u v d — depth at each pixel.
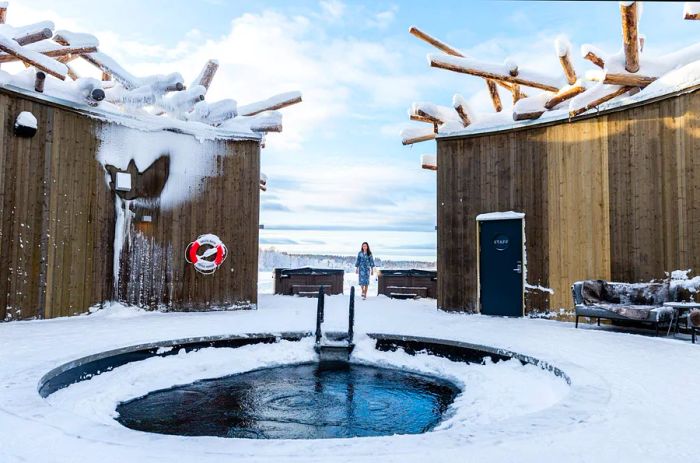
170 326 7.79
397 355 7.30
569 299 9.02
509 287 9.83
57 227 8.59
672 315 6.82
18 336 6.61
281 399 5.31
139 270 9.80
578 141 9.05
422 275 15.21
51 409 3.22
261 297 14.57
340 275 16.23
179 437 2.72
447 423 4.45
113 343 6.15
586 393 3.78
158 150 10.12
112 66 9.42
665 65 7.91
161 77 9.84
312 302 12.82
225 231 10.73
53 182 8.56
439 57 9.33
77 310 8.87
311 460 2.37
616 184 8.47
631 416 3.21
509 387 5.46
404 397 5.45
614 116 8.57
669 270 7.65
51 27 7.95
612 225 8.48
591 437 2.78
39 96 8.33
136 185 9.83
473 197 10.45
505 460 2.42
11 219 7.97
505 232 9.97
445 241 10.80
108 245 9.44
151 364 6.21
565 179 9.20
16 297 8.00
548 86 9.43
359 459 2.39
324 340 7.60
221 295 10.58
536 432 2.85
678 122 7.63
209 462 2.33
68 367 5.01
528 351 5.82
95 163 9.29
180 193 10.31
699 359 5.26
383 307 11.66
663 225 7.77
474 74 9.47
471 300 10.31
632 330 7.81
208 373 6.36
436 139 11.01
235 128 10.95
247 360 6.96
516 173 9.90
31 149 8.28
